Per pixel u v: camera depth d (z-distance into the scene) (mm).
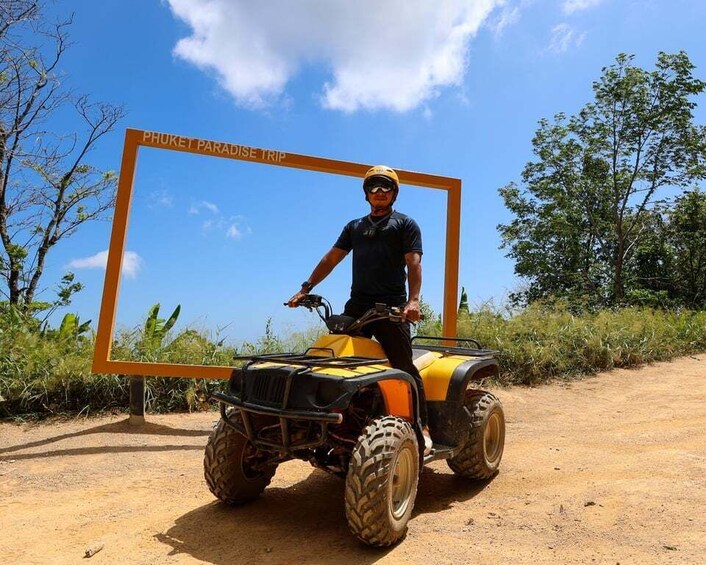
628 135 26719
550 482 4531
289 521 3791
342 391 3246
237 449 3836
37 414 6875
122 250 6422
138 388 6551
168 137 6586
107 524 3781
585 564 3088
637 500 3939
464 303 10781
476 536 3516
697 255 26234
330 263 4363
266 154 6770
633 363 10023
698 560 3053
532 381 8820
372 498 3131
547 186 27766
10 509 4121
